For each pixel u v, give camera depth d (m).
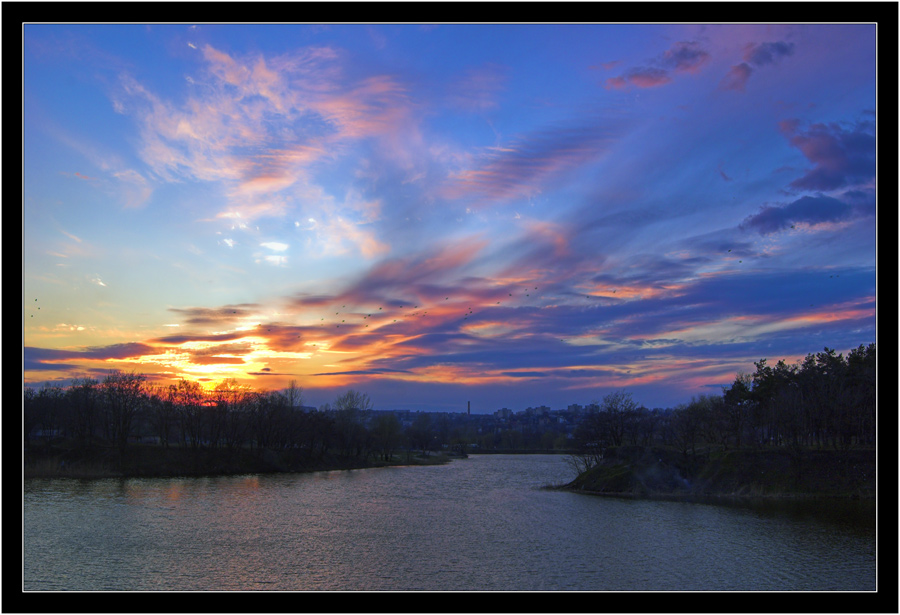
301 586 47.50
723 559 57.47
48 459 138.00
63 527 73.69
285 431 185.75
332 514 87.06
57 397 153.38
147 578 49.50
